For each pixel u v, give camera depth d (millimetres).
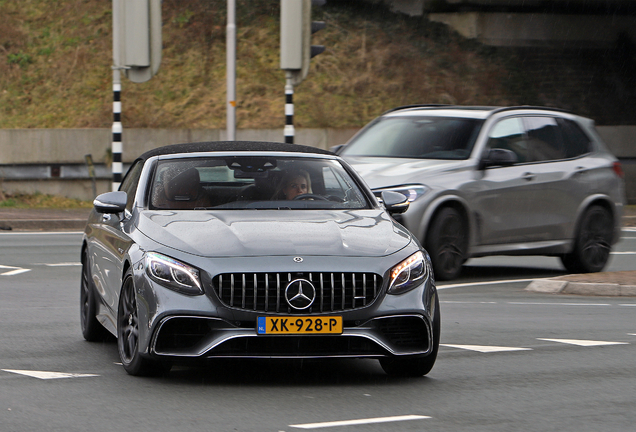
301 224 14930
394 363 14812
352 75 66438
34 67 65375
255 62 66625
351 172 17438
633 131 64500
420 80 66875
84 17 69625
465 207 27859
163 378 14727
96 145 57688
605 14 73688
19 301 23750
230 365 15844
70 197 57312
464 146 28703
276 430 11633
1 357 16594
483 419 12297
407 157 28906
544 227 29812
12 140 56188
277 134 59625
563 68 71062
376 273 13820
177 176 16516
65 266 31344
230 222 14922
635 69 71938
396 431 11641
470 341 18594
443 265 27703
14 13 69812
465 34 72188
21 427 11758
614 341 18688
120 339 15109
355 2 73375
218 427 11773
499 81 68500
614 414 12641
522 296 25703
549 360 16625
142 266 14070
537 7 72312
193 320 13609
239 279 13555
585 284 26359
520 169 29281
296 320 13453
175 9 70250
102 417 12266
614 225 31859
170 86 64125
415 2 73125
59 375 14984
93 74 64938
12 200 55531
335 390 14008
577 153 31188
